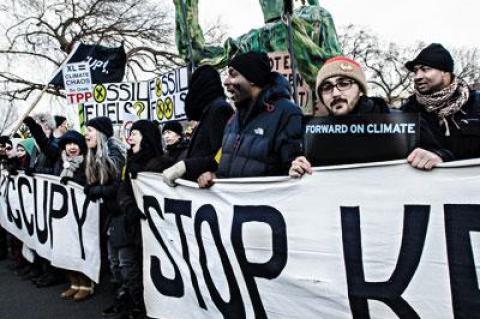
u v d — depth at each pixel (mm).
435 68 2518
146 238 3494
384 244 2145
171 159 3859
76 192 4770
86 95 6758
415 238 2068
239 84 2816
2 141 6500
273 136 2678
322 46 6949
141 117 6559
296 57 6480
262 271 2570
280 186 2457
